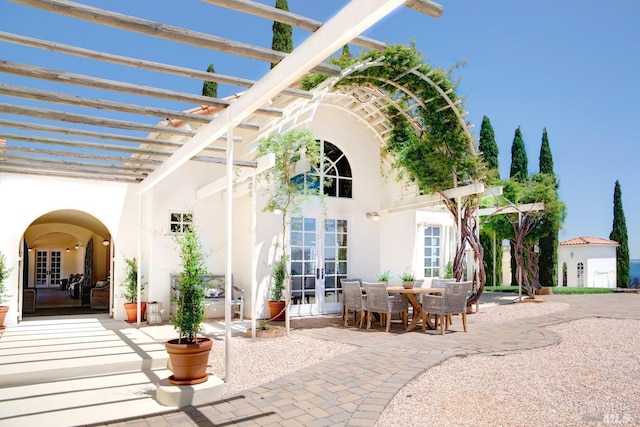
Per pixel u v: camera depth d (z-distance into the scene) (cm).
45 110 533
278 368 588
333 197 1173
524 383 503
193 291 511
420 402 447
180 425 404
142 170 859
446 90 1033
